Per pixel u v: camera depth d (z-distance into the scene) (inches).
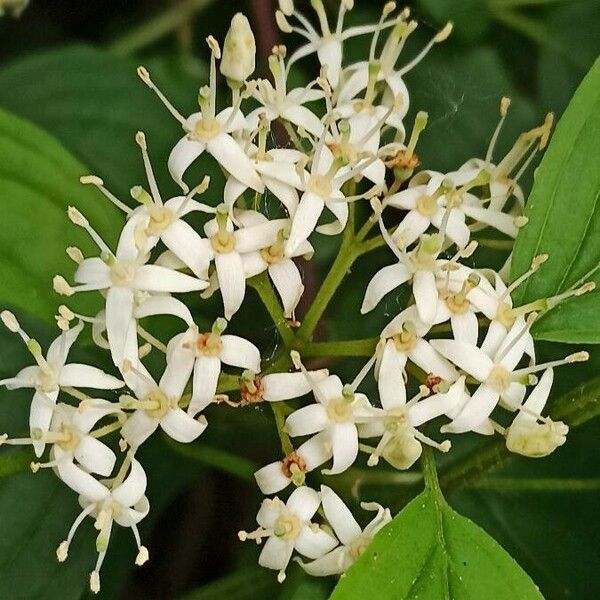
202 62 9.7
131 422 7.9
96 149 9.3
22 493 8.6
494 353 8.0
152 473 8.9
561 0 9.8
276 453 8.9
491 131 9.6
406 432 7.8
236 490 9.9
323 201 8.0
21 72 9.4
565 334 8.0
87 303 8.4
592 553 9.1
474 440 9.2
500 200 8.4
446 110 9.6
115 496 7.9
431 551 7.6
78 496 8.5
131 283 7.9
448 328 8.1
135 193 7.9
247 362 7.9
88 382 7.9
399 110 8.4
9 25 10.3
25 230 8.4
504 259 9.2
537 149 8.5
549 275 8.0
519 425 7.9
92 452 7.9
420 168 9.4
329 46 8.6
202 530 10.0
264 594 8.9
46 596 8.6
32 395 8.8
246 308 9.0
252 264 8.0
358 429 7.9
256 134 8.2
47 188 8.5
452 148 9.5
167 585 10.0
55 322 8.4
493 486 8.9
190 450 8.6
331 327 9.2
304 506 7.9
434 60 9.6
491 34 9.9
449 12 9.5
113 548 8.9
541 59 9.8
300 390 7.9
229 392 8.5
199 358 7.9
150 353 8.5
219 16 10.0
